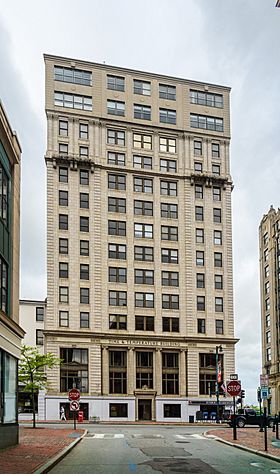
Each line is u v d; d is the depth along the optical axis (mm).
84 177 79188
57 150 78750
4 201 26609
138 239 79938
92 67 82562
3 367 24562
